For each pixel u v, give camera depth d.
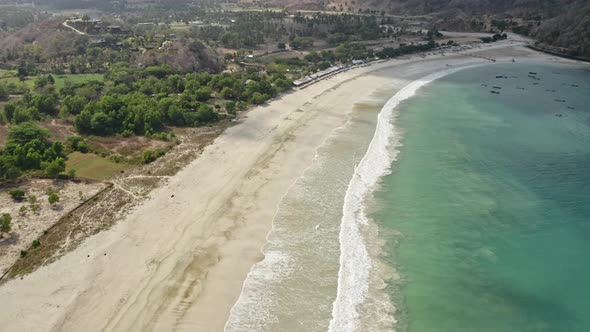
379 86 126.56
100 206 61.59
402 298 48.28
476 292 49.25
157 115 89.38
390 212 63.38
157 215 60.34
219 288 48.47
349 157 80.06
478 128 94.00
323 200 66.06
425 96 117.38
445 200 66.25
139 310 45.00
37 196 63.12
